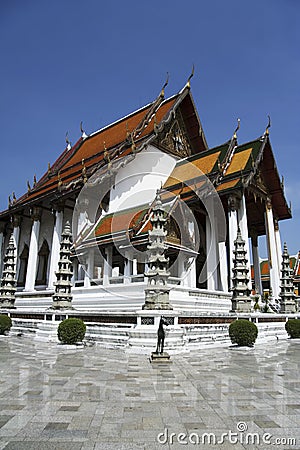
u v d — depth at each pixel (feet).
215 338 50.90
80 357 38.75
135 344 42.09
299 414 18.98
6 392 23.24
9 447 14.38
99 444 14.80
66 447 14.43
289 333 67.36
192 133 119.96
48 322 56.54
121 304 68.69
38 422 17.40
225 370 31.86
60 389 24.08
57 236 100.42
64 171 120.57
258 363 36.27
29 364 34.17
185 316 47.96
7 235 135.74
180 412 19.17
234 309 62.18
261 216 119.96
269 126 99.25
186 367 33.09
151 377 28.22
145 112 118.62
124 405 20.33
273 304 89.71
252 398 22.17
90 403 20.67
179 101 110.01
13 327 66.85
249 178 87.66
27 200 116.47
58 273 59.26
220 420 17.97
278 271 105.09
